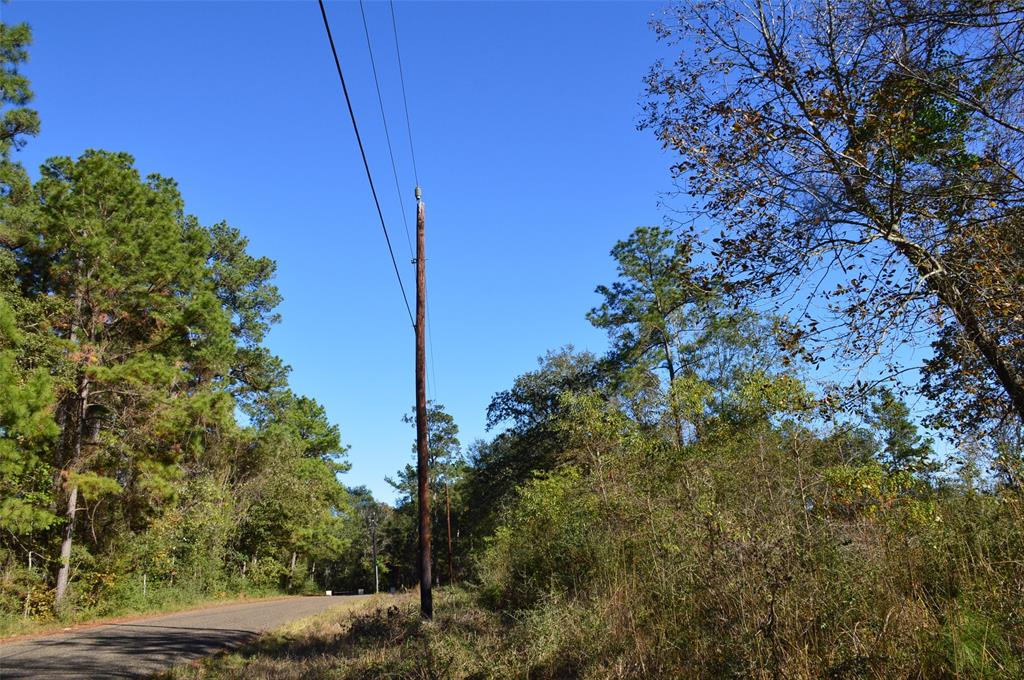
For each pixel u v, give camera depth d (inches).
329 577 3634.4
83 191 910.4
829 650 239.9
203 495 1257.4
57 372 863.1
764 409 351.9
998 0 275.7
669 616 327.3
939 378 328.5
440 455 2351.1
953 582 269.6
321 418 2319.1
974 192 297.6
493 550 842.8
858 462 344.5
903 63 312.5
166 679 424.5
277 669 425.4
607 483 494.0
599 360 1338.6
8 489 772.0
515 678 322.0
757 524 292.7
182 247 1117.1
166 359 1009.5
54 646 602.5
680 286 383.2
